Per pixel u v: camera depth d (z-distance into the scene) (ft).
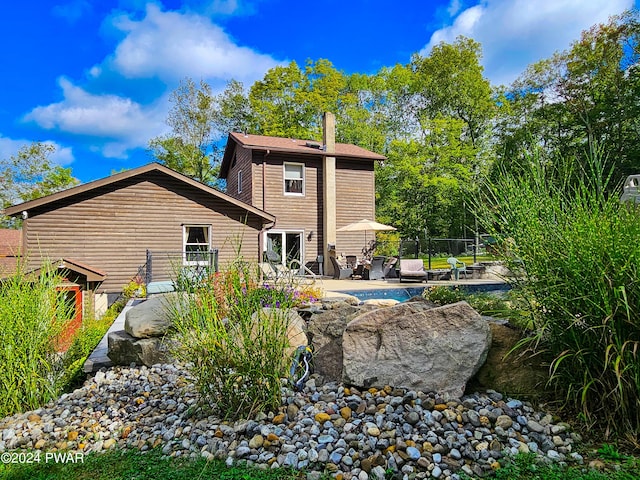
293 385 11.59
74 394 13.48
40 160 99.19
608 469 7.65
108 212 42.06
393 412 9.80
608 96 72.13
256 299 11.31
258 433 9.45
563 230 9.62
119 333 17.49
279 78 93.04
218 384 10.73
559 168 10.86
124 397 12.78
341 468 8.14
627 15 70.74
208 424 10.23
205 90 96.02
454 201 88.17
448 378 10.57
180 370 14.82
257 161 57.31
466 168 86.02
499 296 18.31
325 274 59.16
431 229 95.04
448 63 98.27
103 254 41.75
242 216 47.50
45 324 13.39
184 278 14.20
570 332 9.35
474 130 100.12
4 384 12.45
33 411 12.29
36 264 38.04
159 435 10.05
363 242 62.90
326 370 12.88
